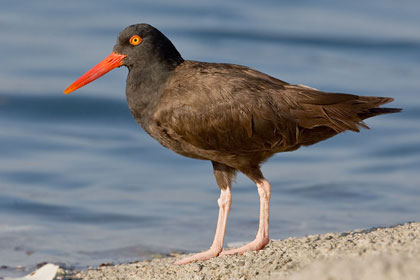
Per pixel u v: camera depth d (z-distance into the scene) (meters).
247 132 9.85
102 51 23.95
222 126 9.84
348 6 29.50
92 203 15.19
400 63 24.31
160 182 16.53
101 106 20.88
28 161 17.59
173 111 9.95
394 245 7.41
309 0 29.86
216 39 25.47
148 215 14.43
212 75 10.04
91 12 27.41
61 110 20.69
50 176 16.67
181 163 17.81
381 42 25.69
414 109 20.66
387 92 21.72
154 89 10.15
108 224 14.01
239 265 8.73
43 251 12.43
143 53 10.20
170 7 27.97
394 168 17.19
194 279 8.65
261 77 10.20
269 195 10.30
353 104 9.91
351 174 16.81
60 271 10.41
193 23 26.44
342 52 25.22
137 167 17.48
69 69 22.64
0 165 17.28
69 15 27.09
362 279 5.99
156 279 9.11
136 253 12.27
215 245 10.35
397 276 5.93
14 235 13.35
